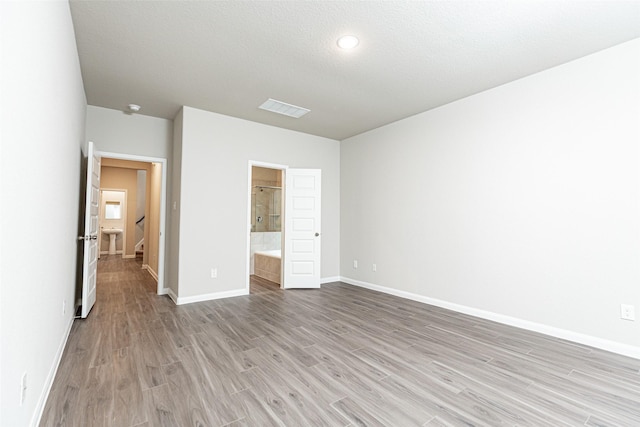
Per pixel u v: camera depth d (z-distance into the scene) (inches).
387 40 102.9
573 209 113.0
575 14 88.7
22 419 53.4
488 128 138.8
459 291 147.9
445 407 71.5
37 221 61.4
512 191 129.8
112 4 85.9
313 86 137.9
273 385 80.4
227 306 155.3
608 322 104.3
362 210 207.5
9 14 42.6
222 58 114.9
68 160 98.8
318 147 217.6
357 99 151.9
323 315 141.6
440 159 158.7
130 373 85.5
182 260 159.0
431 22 93.1
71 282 120.2
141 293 181.0
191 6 86.8
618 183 103.3
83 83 134.7
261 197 273.6
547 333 118.0
